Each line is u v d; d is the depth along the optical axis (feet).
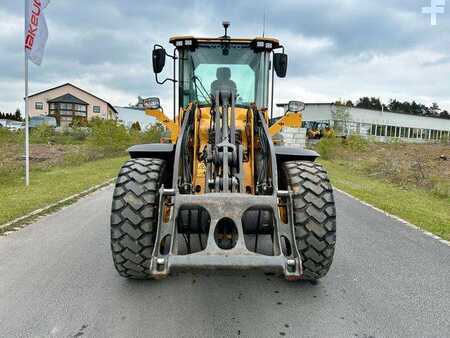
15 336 8.70
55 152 55.52
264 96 16.61
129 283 11.53
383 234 17.19
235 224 9.11
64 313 9.72
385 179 36.40
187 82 16.56
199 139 13.00
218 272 9.18
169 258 8.66
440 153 64.90
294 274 8.64
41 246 14.80
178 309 10.03
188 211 10.07
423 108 346.54
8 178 30.58
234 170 10.85
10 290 10.96
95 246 14.89
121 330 9.00
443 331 9.14
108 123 60.39
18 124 133.90
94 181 31.07
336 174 40.19
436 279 12.16
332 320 9.57
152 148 12.37
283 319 9.61
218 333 8.94
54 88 217.15
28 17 28.09
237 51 16.48
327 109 154.92
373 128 163.32
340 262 13.58
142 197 10.21
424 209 22.74
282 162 12.17
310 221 10.23
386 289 11.38
